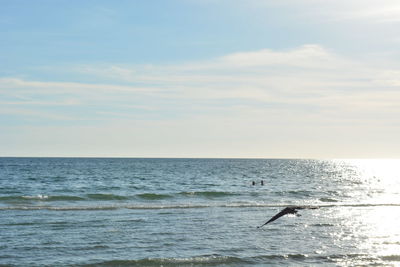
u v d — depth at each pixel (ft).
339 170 527.81
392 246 84.17
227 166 572.92
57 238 82.94
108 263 67.67
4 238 81.97
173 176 309.63
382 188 231.09
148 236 86.48
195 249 77.46
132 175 312.91
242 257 72.90
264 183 256.32
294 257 74.28
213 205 135.33
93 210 120.47
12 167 427.74
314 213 124.26
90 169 404.98
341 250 80.07
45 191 175.11
